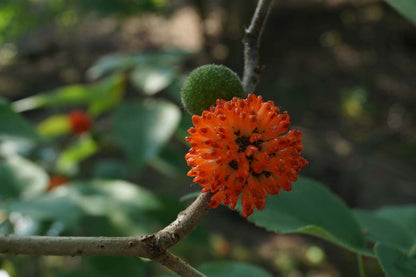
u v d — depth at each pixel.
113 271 2.49
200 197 1.12
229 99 1.43
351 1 12.15
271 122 1.18
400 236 1.82
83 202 2.63
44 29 11.51
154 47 11.03
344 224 1.64
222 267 1.92
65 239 1.00
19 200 2.38
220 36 10.87
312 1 12.28
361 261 1.61
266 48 11.17
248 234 6.90
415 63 10.56
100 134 3.97
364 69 10.34
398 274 1.35
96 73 3.64
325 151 8.07
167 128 3.14
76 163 4.23
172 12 9.46
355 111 9.24
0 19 7.24
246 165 1.11
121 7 8.02
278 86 10.09
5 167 2.67
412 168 7.49
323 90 9.88
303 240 6.71
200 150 1.15
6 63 10.77
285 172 1.13
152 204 2.72
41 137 2.70
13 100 9.45
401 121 8.95
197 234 3.09
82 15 8.37
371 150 8.12
